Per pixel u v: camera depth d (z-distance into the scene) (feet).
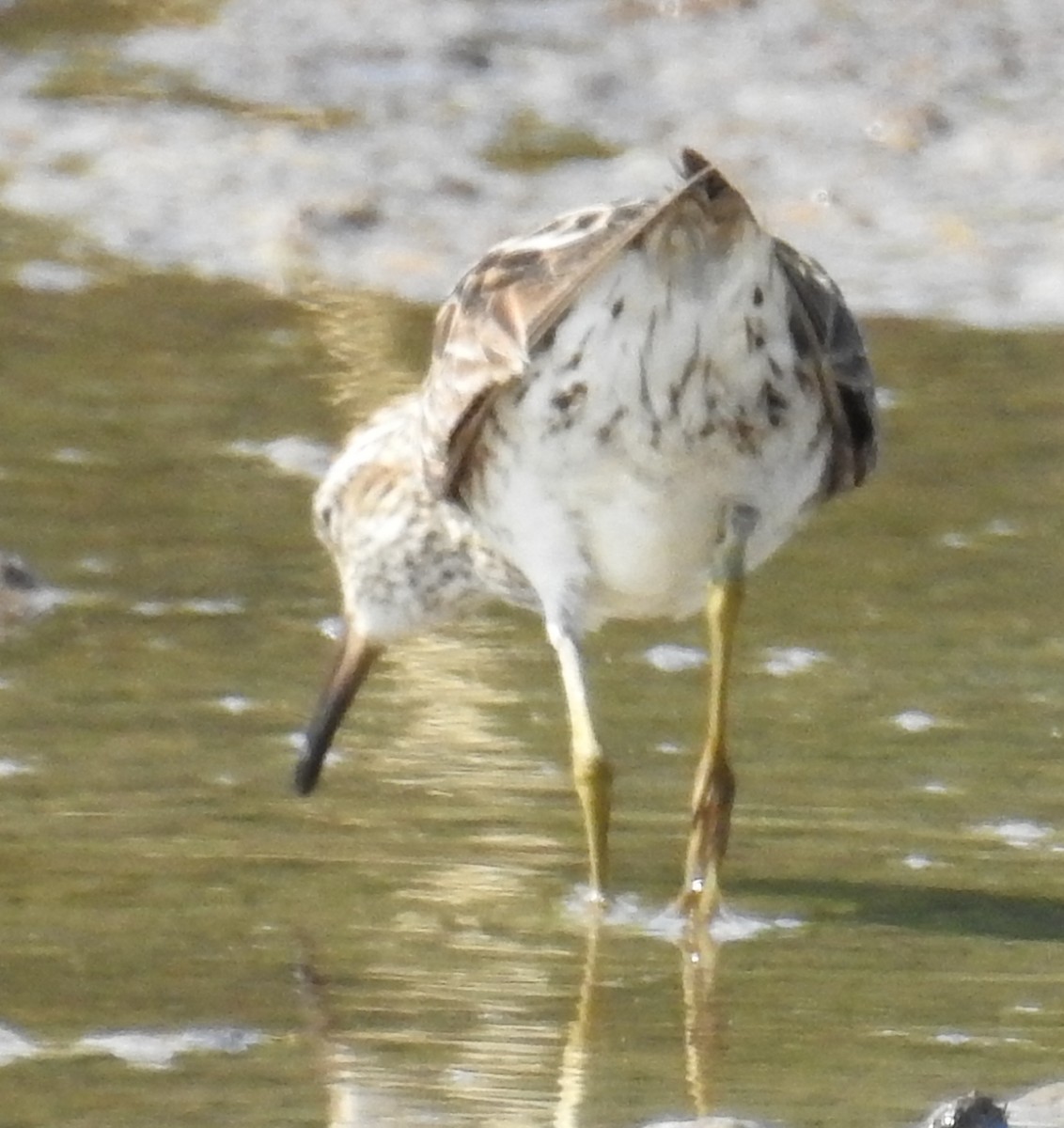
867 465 33.12
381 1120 25.05
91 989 28.07
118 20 66.69
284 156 58.18
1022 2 66.74
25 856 31.48
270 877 31.17
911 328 50.29
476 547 35.91
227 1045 26.76
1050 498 43.45
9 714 35.55
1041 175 57.41
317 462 44.45
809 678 37.27
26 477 43.47
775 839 32.73
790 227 54.75
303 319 50.78
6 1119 24.89
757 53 63.87
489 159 58.39
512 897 31.04
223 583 40.27
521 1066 26.50
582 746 31.83
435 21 66.13
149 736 35.06
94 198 56.39
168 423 45.78
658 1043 27.04
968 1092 25.29
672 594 32.71
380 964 28.94
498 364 30.14
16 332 49.49
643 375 29.91
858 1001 28.25
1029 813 33.30
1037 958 29.53
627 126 60.29
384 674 38.06
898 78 62.18
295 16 66.64
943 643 38.42
